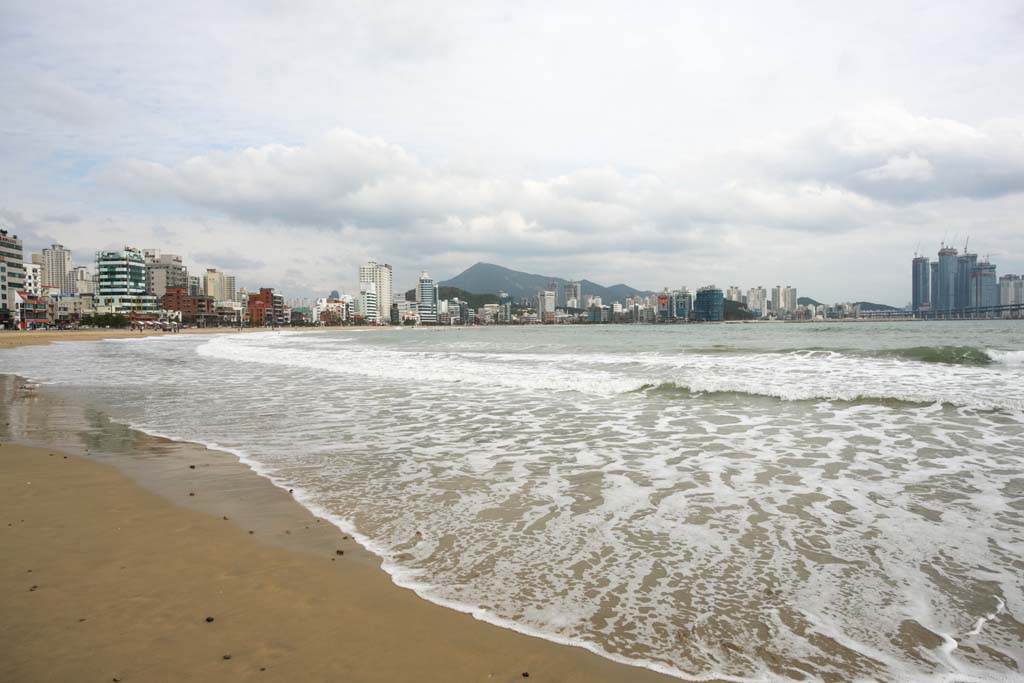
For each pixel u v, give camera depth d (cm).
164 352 4803
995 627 388
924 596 433
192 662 354
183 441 1069
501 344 5641
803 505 647
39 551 541
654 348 3941
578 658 361
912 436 997
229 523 619
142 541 566
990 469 783
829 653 362
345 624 405
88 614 415
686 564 497
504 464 866
